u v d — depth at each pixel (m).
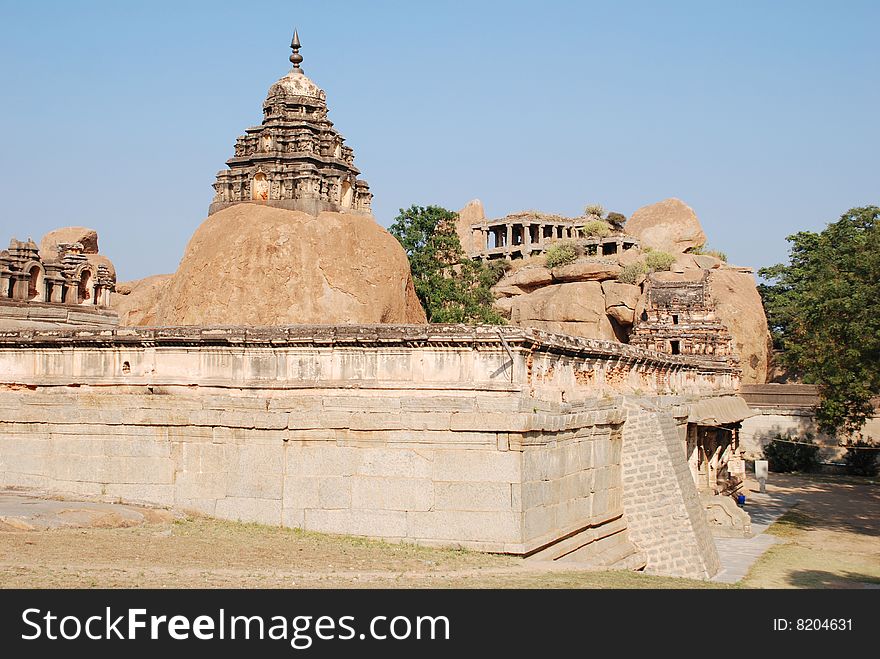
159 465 24.41
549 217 98.00
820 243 77.44
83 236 56.75
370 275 41.25
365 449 22.55
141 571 16.86
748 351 68.94
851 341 38.59
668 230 88.44
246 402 23.64
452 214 61.41
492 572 19.28
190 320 40.38
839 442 60.94
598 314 68.75
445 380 22.53
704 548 27.55
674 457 29.05
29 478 25.70
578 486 25.22
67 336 26.11
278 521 23.09
